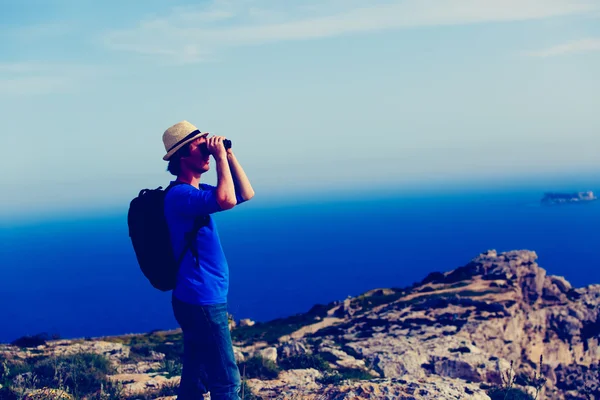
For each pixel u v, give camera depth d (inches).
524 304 2415.1
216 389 255.8
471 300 2251.5
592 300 2662.4
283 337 2043.6
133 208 255.6
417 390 428.8
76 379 636.7
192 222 246.4
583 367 2202.3
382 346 1395.2
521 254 3061.0
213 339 251.4
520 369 1894.7
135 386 631.8
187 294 247.8
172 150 252.2
